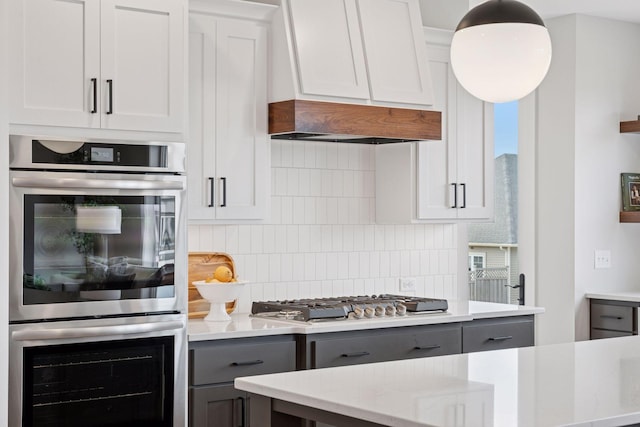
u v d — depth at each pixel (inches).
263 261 196.5
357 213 211.3
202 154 173.3
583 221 254.4
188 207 171.8
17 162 143.1
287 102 177.0
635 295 246.5
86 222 148.5
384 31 194.7
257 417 110.0
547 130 259.3
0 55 141.3
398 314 187.9
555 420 88.4
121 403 151.9
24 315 143.1
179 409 157.5
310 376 114.2
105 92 152.3
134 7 155.2
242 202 178.5
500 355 132.8
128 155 152.7
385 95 189.9
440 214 207.8
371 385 107.3
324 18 185.5
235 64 177.6
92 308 149.2
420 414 90.8
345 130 183.5
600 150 258.2
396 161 207.9
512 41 138.1
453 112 209.9
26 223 143.1
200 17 173.5
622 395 101.5
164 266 156.6
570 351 136.7
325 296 206.2
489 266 268.2
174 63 159.0
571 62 253.4
